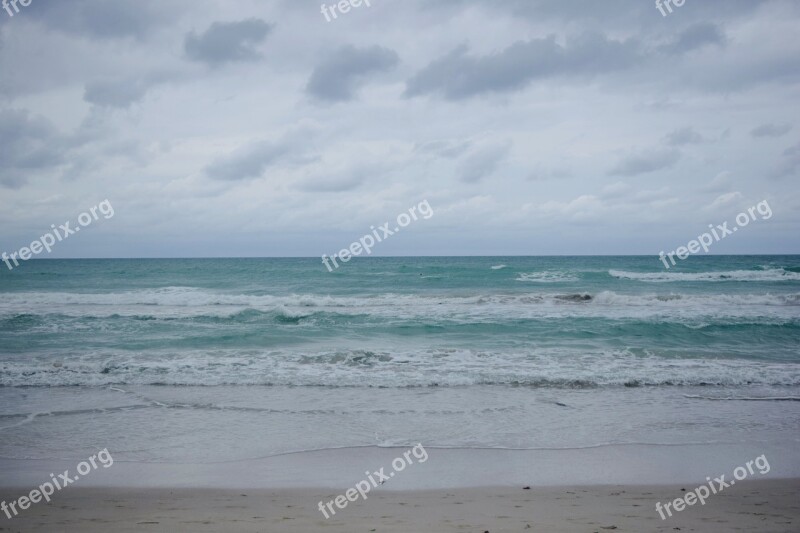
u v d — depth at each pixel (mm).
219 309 24625
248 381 12289
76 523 5293
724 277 39312
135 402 10711
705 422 9523
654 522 5285
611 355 14836
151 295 28156
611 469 7383
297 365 13648
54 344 16297
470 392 11461
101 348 15727
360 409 10219
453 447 8242
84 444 8367
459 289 33281
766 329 18219
